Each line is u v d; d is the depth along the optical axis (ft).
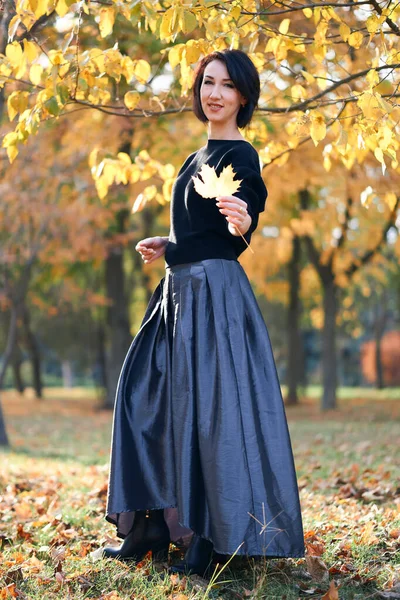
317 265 48.19
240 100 9.58
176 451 8.93
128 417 9.38
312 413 47.83
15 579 9.19
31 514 13.00
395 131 10.00
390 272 64.69
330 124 11.09
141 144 30.60
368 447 25.75
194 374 9.00
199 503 8.87
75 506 13.79
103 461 23.22
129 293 66.49
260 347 9.16
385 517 12.07
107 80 11.64
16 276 42.83
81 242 37.32
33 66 10.50
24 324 71.15
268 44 11.85
